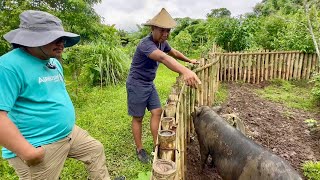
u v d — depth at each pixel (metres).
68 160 3.48
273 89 7.86
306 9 6.89
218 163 3.11
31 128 1.94
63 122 2.09
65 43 2.18
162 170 1.63
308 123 5.17
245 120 5.40
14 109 1.87
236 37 10.19
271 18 10.84
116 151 3.79
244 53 8.48
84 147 2.39
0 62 1.75
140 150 3.59
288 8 11.80
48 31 1.84
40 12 1.89
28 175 1.99
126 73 8.08
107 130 4.40
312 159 4.03
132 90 3.33
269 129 5.05
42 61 1.95
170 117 2.64
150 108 3.48
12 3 5.82
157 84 7.31
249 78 8.58
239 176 2.76
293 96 7.11
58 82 2.14
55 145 2.06
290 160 4.00
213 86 6.06
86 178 3.18
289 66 8.70
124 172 3.34
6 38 1.87
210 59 5.96
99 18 10.01
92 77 7.29
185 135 3.51
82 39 8.75
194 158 3.79
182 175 3.09
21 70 1.80
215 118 3.34
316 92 6.45
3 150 2.01
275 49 9.82
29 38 1.79
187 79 2.45
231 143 2.95
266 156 2.56
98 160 2.46
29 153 1.74
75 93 6.04
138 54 3.18
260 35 10.53
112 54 7.82
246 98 6.93
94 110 5.30
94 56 7.49
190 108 4.06
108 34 9.39
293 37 9.14
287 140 4.64
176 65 2.56
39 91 1.92
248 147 2.77
